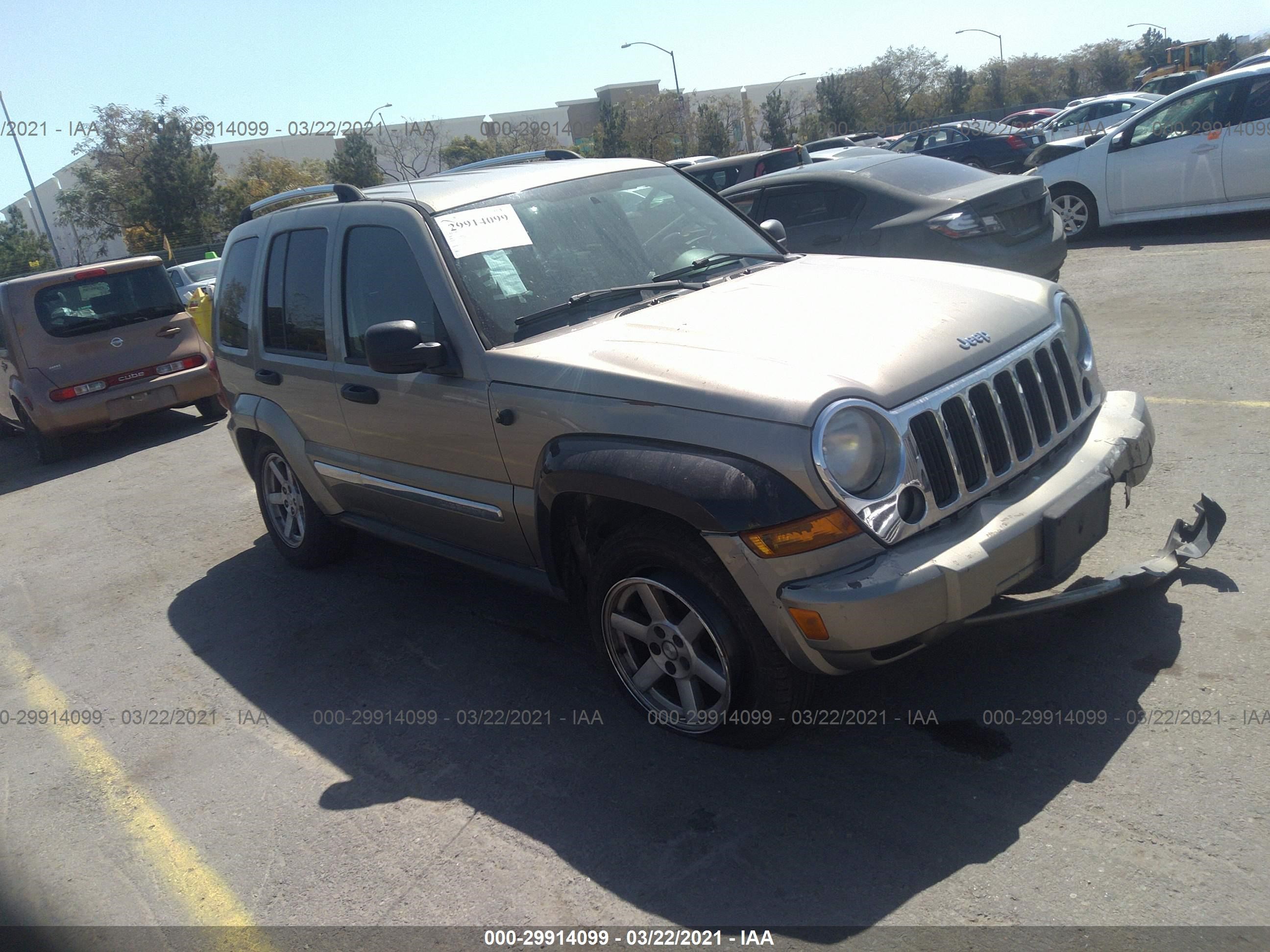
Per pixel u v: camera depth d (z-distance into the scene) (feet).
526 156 17.01
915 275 12.37
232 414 17.84
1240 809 8.65
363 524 15.96
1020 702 10.71
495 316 12.03
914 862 8.72
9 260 126.82
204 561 20.43
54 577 21.12
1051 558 9.69
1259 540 13.01
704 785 10.36
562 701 12.53
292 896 9.75
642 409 10.01
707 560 9.66
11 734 14.26
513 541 12.32
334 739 12.54
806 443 8.86
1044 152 40.16
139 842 11.11
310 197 18.42
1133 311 25.75
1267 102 32.50
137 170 97.71
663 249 13.76
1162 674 10.69
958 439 9.66
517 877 9.46
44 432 32.48
